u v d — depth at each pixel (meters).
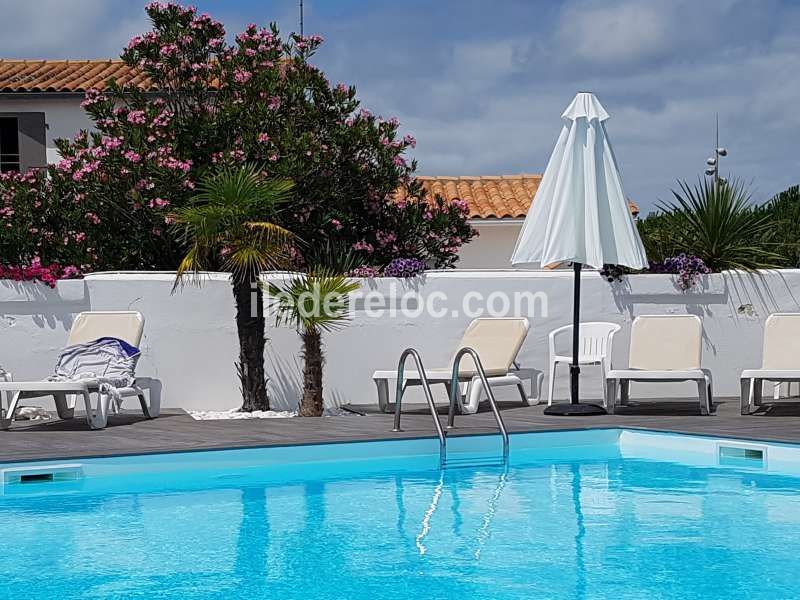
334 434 9.20
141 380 10.76
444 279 12.54
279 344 12.34
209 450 8.30
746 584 5.02
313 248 15.30
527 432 9.25
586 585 5.02
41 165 18.70
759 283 12.73
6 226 14.67
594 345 12.27
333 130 15.38
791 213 15.16
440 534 6.12
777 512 6.66
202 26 16.02
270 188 11.21
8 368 11.65
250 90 15.29
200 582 5.13
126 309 11.92
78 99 18.69
